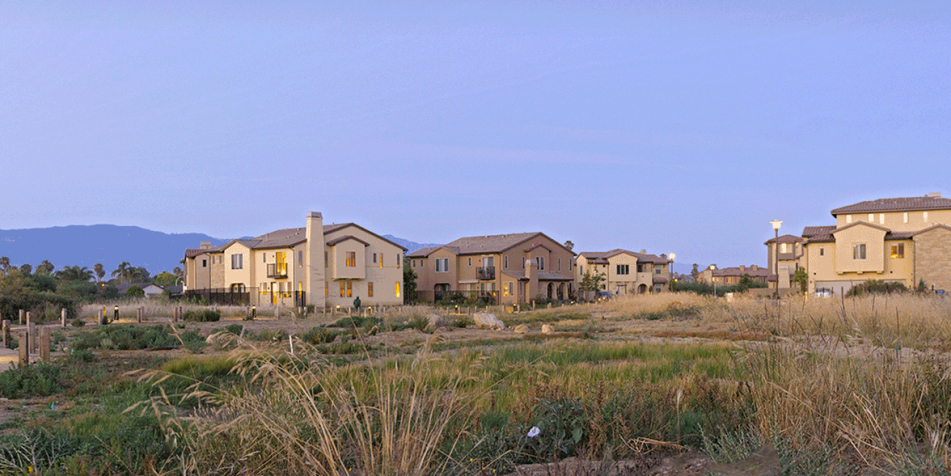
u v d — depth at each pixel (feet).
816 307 54.24
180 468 17.71
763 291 166.20
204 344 64.28
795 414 18.67
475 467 16.88
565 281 252.62
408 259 251.19
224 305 163.43
